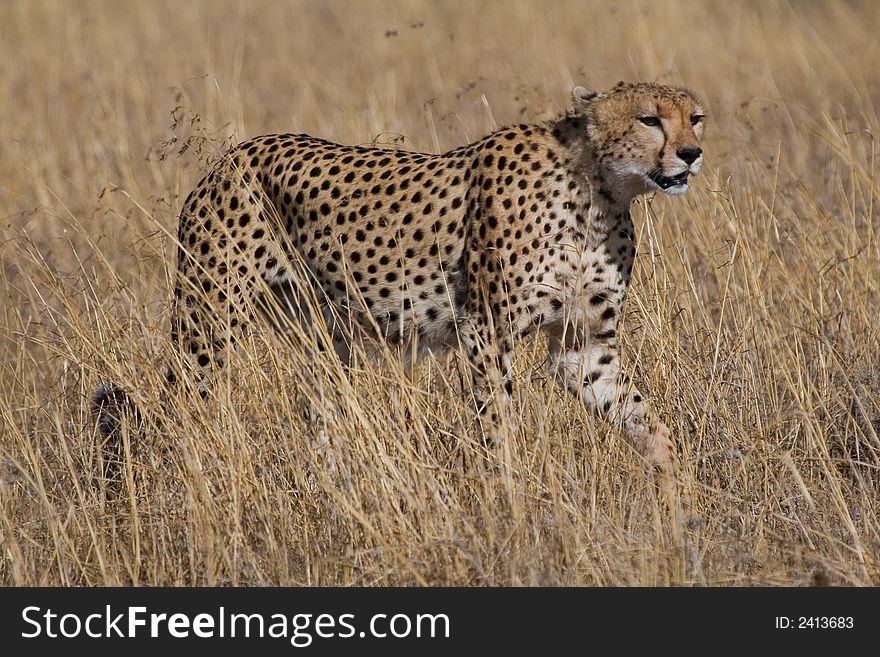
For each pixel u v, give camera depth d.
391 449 14.54
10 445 16.02
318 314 16.39
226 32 41.56
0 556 14.26
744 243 18.33
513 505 13.53
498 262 16.14
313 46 40.41
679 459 15.54
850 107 31.39
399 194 16.95
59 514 14.73
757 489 15.15
